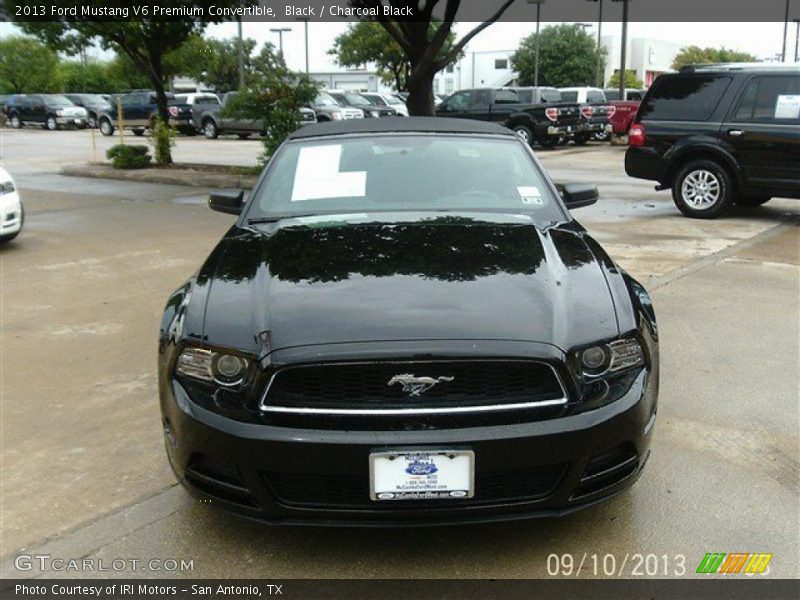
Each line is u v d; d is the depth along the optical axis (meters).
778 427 4.13
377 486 2.69
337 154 4.52
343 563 3.02
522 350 2.75
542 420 2.73
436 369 2.73
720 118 10.16
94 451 3.94
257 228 4.00
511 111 23.34
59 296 6.89
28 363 5.20
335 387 2.75
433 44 13.19
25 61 56.44
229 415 2.78
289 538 3.18
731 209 11.43
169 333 3.17
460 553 3.07
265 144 15.66
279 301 3.05
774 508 3.36
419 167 4.41
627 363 2.96
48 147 26.56
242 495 2.83
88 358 5.30
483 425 2.70
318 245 3.59
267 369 2.75
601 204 12.17
